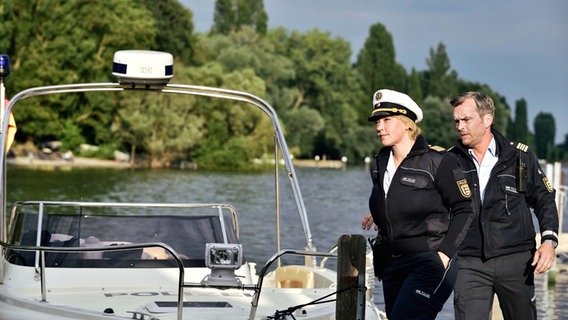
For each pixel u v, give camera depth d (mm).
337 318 5531
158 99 55344
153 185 39219
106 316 5605
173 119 55125
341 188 46312
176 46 70312
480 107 5941
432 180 5266
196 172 53438
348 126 90750
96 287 6738
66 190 33750
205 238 7422
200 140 57906
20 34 53688
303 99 91688
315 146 90188
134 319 5609
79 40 55656
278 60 77438
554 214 5914
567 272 14180
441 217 5316
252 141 60875
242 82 59812
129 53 7715
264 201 32594
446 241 5191
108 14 58312
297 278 7754
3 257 7059
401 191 5305
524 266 5949
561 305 11289
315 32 93625
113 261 7035
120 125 55781
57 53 54750
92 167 53250
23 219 7293
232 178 48594
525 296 5984
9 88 53500
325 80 92312
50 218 7250
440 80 118688
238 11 118188
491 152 6012
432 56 119625
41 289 6188
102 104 55625
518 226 5926
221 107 59781
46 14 54688
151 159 56625
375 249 5527
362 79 106562
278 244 8492
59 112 56781
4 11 52938
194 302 6062
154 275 6973
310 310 6066
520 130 150625
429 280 5238
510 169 5953
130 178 43625
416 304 5211
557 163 15102
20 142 56281
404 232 5316
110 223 7352
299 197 8102
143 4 69250
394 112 5359
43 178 40125
